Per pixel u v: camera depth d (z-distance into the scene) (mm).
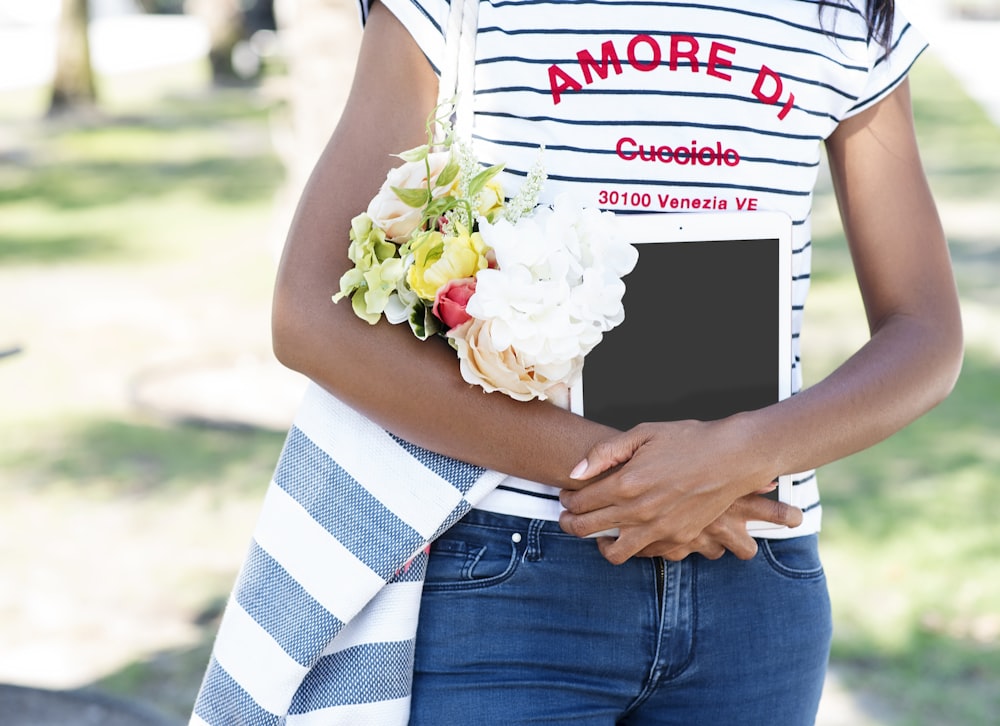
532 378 1394
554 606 1517
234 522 4582
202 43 31828
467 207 1387
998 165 12445
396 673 1504
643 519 1419
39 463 5246
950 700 3357
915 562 4195
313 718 1519
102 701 2787
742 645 1576
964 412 5758
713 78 1515
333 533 1480
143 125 17703
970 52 24812
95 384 6387
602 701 1555
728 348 1512
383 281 1372
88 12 18750
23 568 4219
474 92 1519
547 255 1345
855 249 1666
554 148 1502
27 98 20734
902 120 1638
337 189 1479
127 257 9664
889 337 1565
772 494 1541
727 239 1501
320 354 1425
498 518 1509
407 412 1428
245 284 8672
